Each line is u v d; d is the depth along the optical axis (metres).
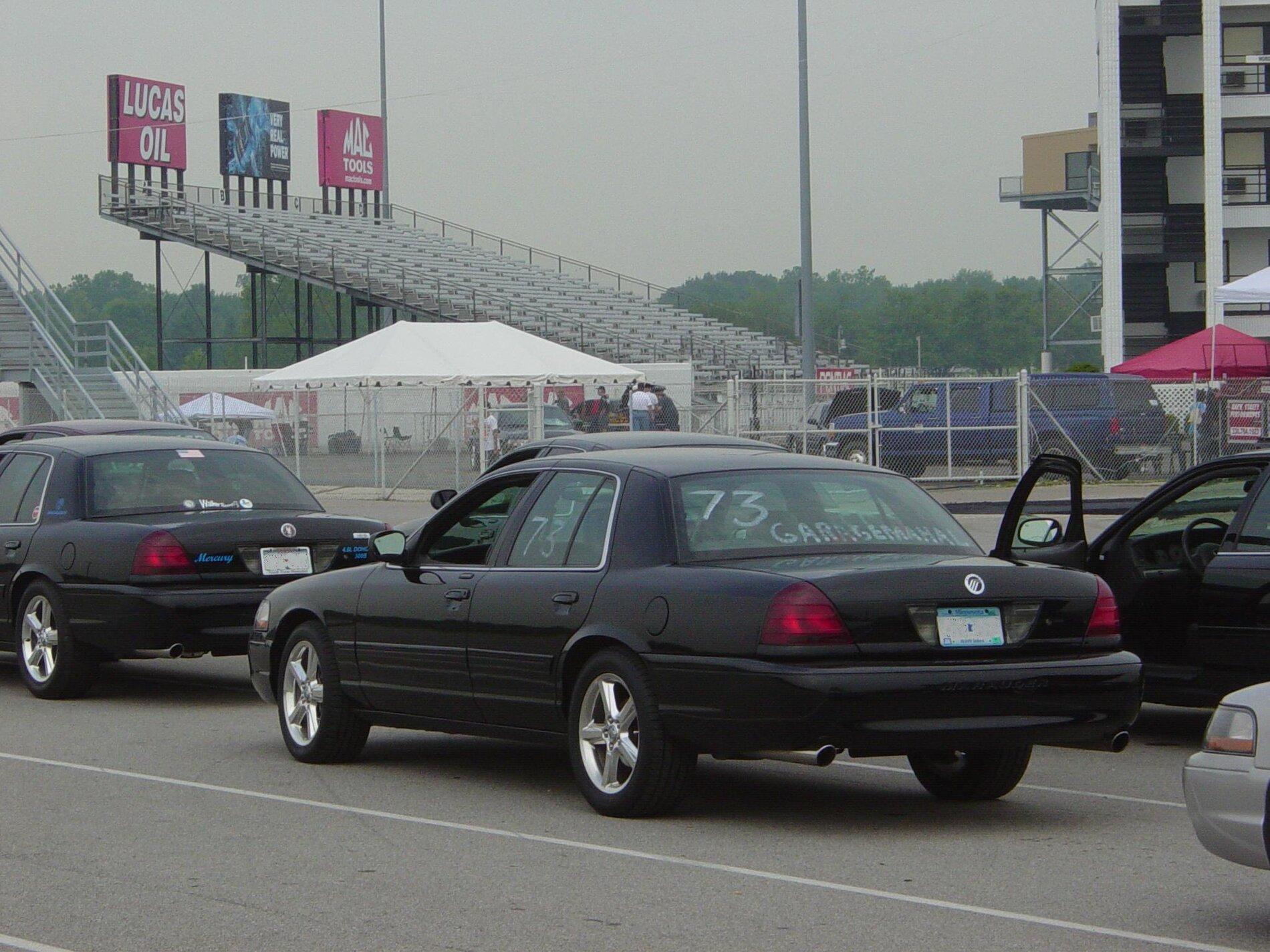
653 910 7.28
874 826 9.05
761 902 7.39
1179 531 11.66
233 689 15.03
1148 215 68.25
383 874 8.01
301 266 78.06
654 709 8.90
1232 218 67.19
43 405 35.53
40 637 14.19
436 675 10.19
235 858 8.37
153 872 8.08
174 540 13.45
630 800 9.07
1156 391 37.66
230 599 13.50
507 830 8.98
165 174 83.56
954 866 8.08
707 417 41.12
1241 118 67.38
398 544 10.73
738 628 8.50
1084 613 8.98
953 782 9.76
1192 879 7.81
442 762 11.28
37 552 14.14
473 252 87.62
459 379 41.28
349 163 90.25
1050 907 7.28
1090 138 92.94
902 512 9.64
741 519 9.22
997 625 8.73
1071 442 36.50
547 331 74.44
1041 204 93.31
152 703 14.09
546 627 9.43
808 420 37.56
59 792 10.18
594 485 9.70
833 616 8.40
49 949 6.78
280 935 6.95
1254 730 6.54
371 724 11.09
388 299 76.19
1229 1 67.12
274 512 14.47
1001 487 36.72
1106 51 67.56
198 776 10.70
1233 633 10.82
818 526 9.29
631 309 83.12
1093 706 8.81
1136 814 9.41
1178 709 13.63
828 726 8.30
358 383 40.88
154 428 16.52
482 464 36.97
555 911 7.28
